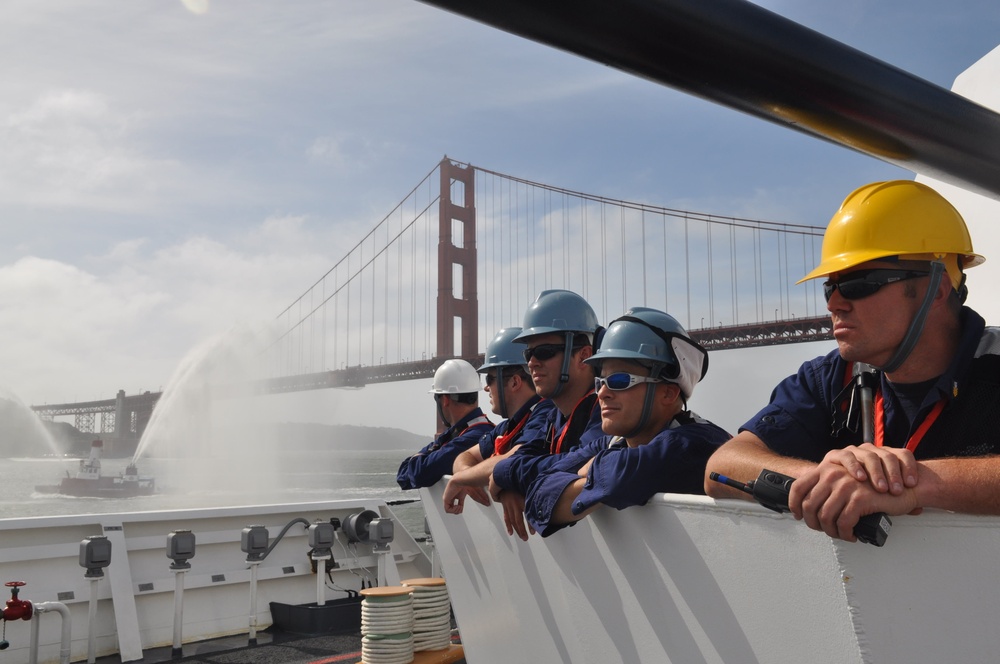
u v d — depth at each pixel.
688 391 1.76
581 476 1.62
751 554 1.11
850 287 1.17
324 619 4.52
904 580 0.90
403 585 3.53
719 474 1.17
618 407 1.73
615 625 1.52
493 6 0.87
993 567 0.83
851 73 1.09
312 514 5.11
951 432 1.15
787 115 1.13
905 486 0.86
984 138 1.25
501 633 2.11
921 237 1.15
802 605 1.04
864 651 0.94
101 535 4.30
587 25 0.91
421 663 3.29
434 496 2.66
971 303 2.47
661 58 0.98
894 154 1.26
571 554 1.65
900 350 1.15
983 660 0.85
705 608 1.24
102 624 4.12
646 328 1.72
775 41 1.00
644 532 1.37
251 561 4.45
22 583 3.67
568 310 2.32
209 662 4.00
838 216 1.24
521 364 2.86
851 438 1.31
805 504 0.93
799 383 1.37
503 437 2.73
